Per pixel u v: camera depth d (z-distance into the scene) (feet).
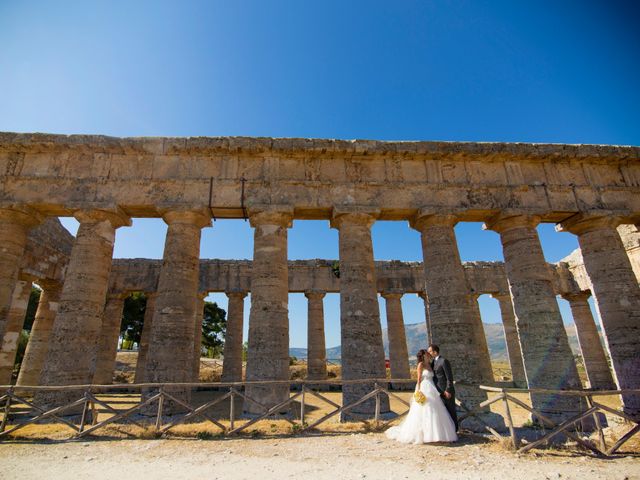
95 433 31.04
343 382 33.55
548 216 48.32
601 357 75.77
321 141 47.34
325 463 23.43
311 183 46.55
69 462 23.76
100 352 71.72
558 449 26.81
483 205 46.75
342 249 45.19
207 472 21.84
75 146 45.44
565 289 81.46
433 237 45.91
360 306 42.34
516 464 23.21
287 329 42.80
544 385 39.34
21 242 44.62
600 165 50.29
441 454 25.27
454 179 48.14
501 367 170.81
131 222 47.57
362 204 46.06
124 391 71.00
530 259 44.60
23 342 110.01
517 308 44.19
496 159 49.16
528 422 38.27
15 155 45.60
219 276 80.64
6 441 28.94
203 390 76.89
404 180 47.70
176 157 46.93
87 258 42.14
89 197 44.09
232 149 46.62
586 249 47.57
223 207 44.98
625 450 26.73
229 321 80.94
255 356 40.34
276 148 46.83
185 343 40.91
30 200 43.45
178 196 44.93
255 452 26.05
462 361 40.24
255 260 44.24
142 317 130.62
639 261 57.88
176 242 43.57
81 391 38.63
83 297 40.78
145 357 74.38
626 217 47.67
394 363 82.23
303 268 84.23
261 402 38.70
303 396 32.83
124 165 46.06
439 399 29.14
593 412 27.30
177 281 42.09
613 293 43.96
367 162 48.49
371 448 26.89
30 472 21.83
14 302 60.23
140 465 23.18
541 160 49.55
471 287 83.66
